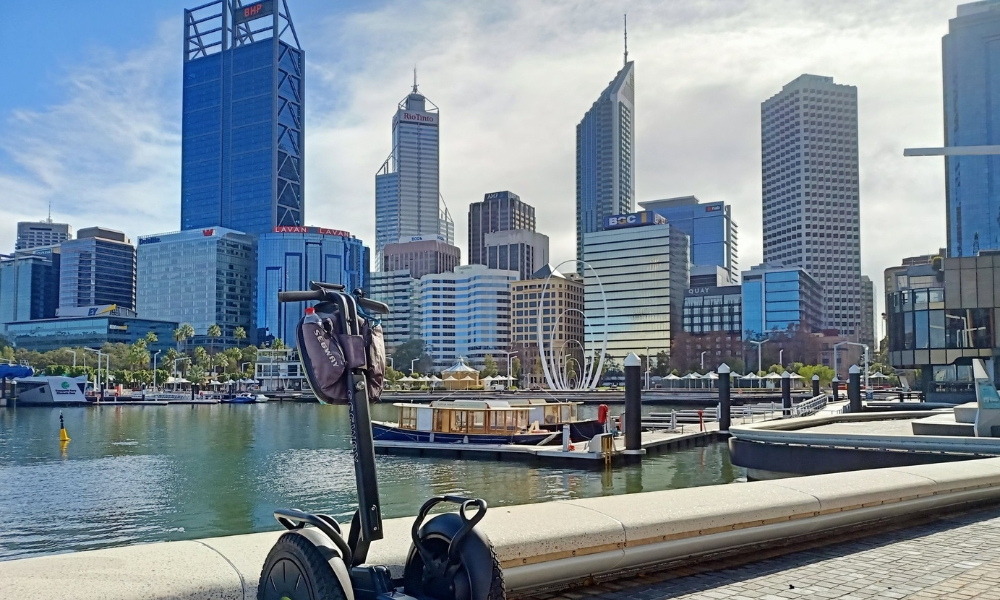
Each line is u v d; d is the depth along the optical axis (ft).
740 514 23.90
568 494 103.14
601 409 152.66
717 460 132.98
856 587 21.44
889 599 20.38
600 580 21.56
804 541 27.14
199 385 605.73
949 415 113.50
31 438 205.36
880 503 28.91
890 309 268.82
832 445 74.84
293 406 439.63
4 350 626.23
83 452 167.12
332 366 13.34
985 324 238.27
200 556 16.12
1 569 14.83
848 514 27.63
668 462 131.23
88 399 451.53
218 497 106.11
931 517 32.45
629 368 131.23
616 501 23.54
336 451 166.71
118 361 641.81
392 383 565.94
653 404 392.88
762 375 511.40
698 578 22.16
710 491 26.09
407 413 158.61
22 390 434.71
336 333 13.78
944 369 258.98
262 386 652.89
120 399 465.47
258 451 167.94
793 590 21.06
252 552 16.61
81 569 15.01
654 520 21.77
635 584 21.45
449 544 14.01
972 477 32.91
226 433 222.28
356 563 13.96
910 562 24.49
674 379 612.29
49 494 109.09
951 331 244.22
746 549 25.26
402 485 112.16
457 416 152.35
